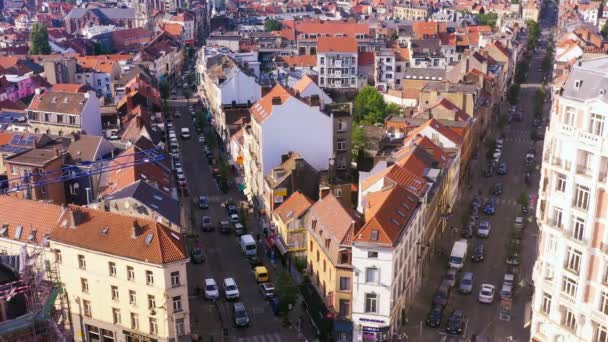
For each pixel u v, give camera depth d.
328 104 149.88
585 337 72.88
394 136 156.25
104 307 96.12
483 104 189.38
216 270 117.88
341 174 145.38
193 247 125.69
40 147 135.38
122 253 91.88
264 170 135.88
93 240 94.69
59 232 97.56
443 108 163.25
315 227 105.56
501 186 157.62
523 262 120.31
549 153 78.06
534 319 79.50
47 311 64.50
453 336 98.06
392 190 101.44
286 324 101.50
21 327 61.09
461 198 152.50
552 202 74.12
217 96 195.12
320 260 102.06
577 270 72.38
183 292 92.50
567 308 74.69
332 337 96.56
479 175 167.75
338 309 95.81
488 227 132.25
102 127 177.25
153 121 171.25
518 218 136.00
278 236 120.75
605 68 71.75
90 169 126.75
